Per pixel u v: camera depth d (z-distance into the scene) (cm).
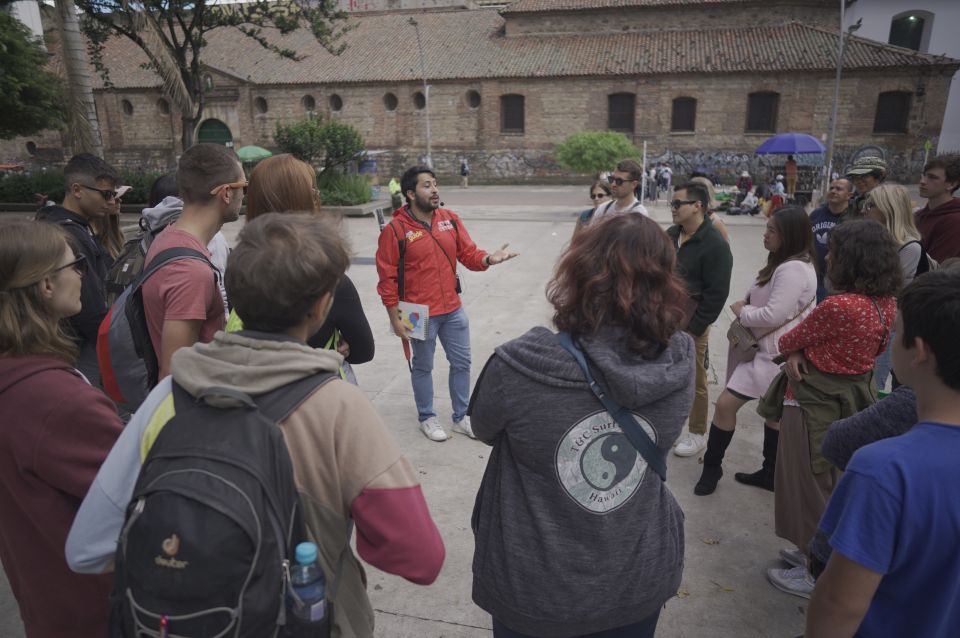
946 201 395
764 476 360
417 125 3328
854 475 123
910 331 124
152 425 123
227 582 102
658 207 2148
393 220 393
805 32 2992
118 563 109
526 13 3269
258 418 115
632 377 134
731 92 2923
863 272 248
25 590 155
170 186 323
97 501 124
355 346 233
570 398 139
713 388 511
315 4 2338
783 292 313
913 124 2798
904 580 122
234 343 124
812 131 2875
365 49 3484
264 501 108
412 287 397
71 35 972
